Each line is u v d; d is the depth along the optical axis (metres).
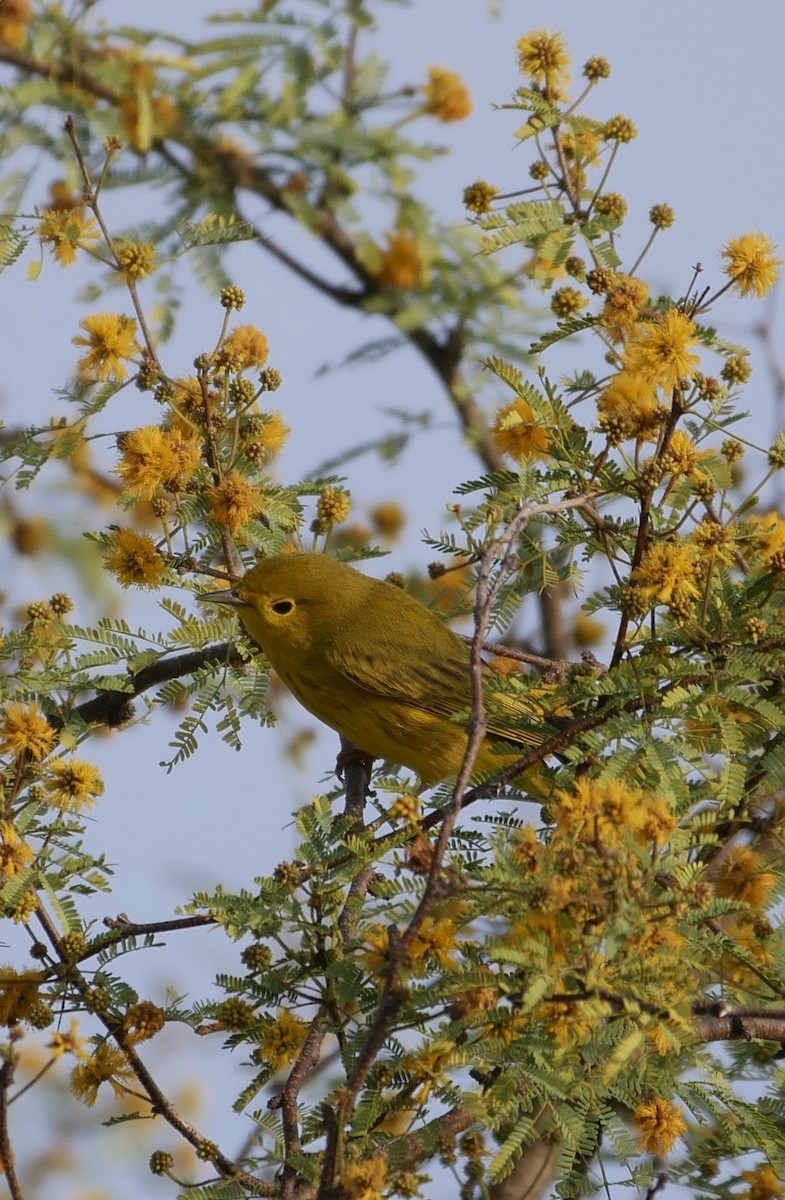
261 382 12.78
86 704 12.88
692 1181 10.49
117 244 12.48
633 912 8.22
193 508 12.48
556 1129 9.15
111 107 12.05
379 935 9.55
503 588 12.75
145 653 11.80
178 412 12.41
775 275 11.47
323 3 12.22
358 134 12.35
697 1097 9.98
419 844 8.36
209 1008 10.04
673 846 8.71
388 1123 9.77
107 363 12.19
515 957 8.07
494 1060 8.73
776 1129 9.92
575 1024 8.23
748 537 11.21
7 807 10.52
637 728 9.95
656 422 11.14
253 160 12.61
